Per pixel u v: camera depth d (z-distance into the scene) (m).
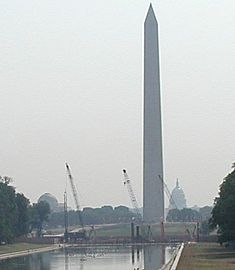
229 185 199.88
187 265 142.75
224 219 194.62
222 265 138.50
